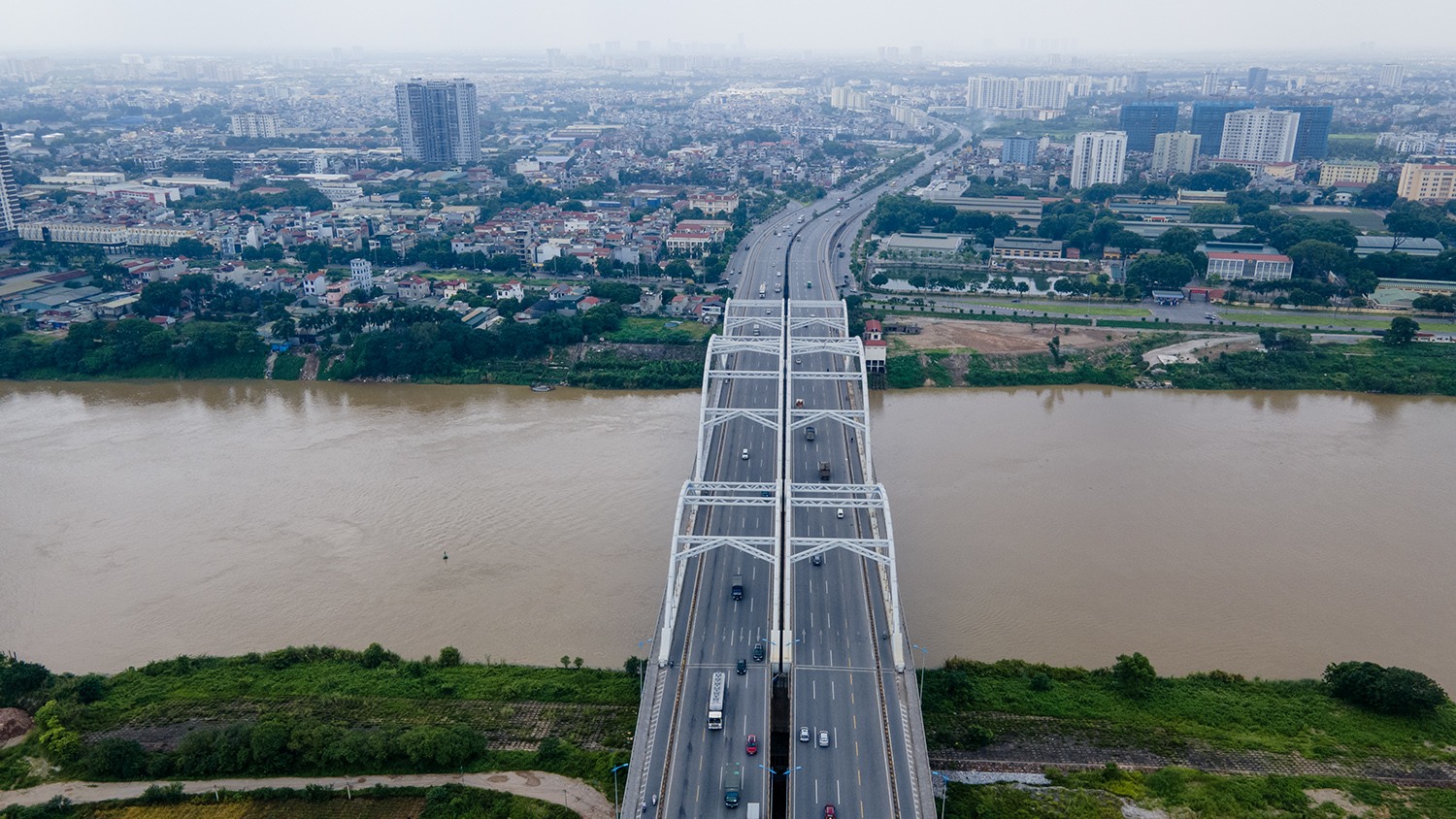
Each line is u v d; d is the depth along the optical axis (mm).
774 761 185125
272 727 195625
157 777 192500
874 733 185750
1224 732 199250
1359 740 196250
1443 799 180375
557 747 194125
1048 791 183625
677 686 198000
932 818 165375
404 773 191500
